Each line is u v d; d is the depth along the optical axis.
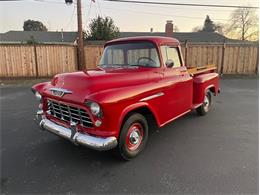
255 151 3.99
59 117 3.76
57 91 3.54
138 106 3.55
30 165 3.58
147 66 4.20
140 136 3.88
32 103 7.69
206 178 3.18
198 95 5.50
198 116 6.06
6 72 13.40
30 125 5.44
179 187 2.99
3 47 13.05
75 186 3.04
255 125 5.35
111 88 3.37
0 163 3.64
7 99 8.31
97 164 3.60
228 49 14.39
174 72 4.49
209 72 6.30
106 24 24.30
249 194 2.83
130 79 3.66
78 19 13.05
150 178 3.20
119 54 4.53
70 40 34.59
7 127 5.31
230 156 3.81
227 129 5.09
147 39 4.23
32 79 13.29
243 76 14.22
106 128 3.18
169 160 3.70
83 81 3.34
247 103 7.53
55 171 3.40
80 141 3.29
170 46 4.50
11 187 3.02
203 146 4.21
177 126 5.30
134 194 2.87
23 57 13.38
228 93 9.24
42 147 4.22
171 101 4.35
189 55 14.26
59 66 13.90
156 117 3.99
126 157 3.63
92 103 3.06
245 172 3.31
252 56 14.62
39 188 3.00
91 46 13.94
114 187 3.02
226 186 2.99
